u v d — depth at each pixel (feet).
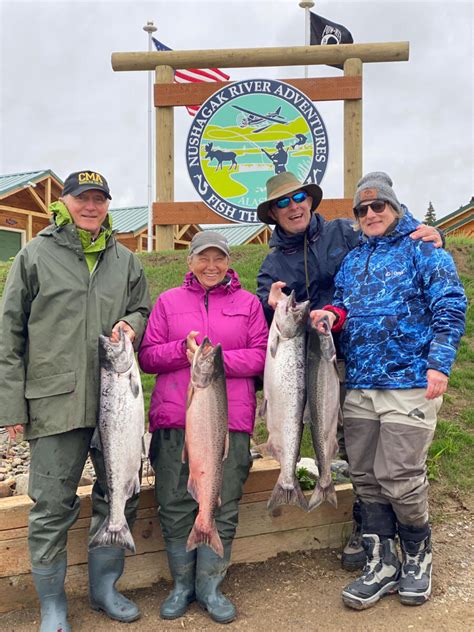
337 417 12.34
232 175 29.81
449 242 34.73
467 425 19.12
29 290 11.04
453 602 11.59
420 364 11.66
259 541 13.52
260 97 29.40
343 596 11.55
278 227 14.37
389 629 10.82
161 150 30.53
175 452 11.76
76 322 11.02
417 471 11.50
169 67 30.17
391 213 12.26
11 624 11.34
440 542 13.87
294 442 12.10
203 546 11.71
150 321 12.37
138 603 12.11
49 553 10.76
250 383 12.30
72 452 10.98
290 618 11.35
